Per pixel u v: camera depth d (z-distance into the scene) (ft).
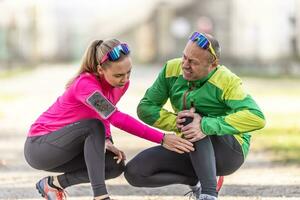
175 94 21.20
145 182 20.72
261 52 186.70
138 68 172.45
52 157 20.26
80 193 25.45
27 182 28.17
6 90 89.71
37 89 91.30
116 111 19.92
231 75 20.61
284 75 133.39
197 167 20.01
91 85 19.88
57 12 289.94
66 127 19.99
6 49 181.16
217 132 19.88
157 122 21.38
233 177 29.07
